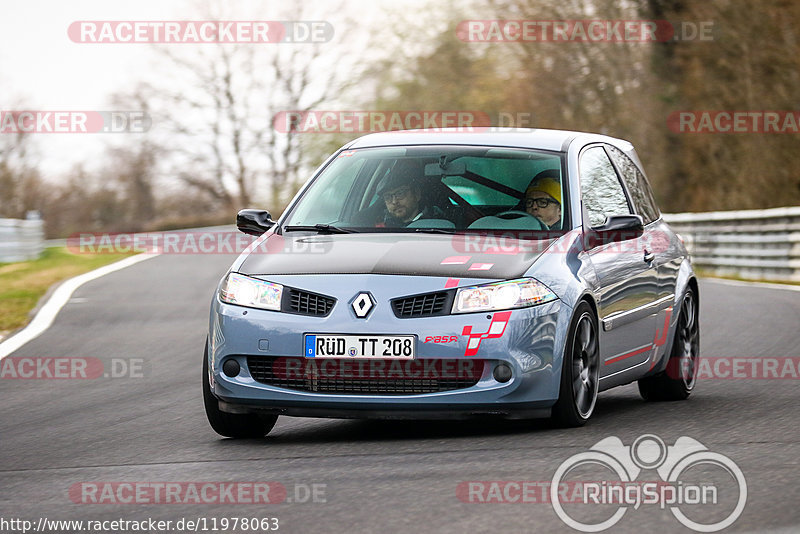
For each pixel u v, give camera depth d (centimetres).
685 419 2022
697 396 2414
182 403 2438
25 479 1645
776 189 9894
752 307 4328
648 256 2284
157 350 3425
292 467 1636
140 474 1647
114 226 17475
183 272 6825
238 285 1916
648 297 2262
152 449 1888
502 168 2114
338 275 1859
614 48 10994
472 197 2064
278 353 1839
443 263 1869
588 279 1969
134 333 3869
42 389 2738
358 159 2211
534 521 1249
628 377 2195
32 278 6494
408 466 1593
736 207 9994
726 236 6788
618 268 2117
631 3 10938
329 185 2180
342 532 1228
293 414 1852
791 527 1196
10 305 4869
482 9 12106
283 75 16238
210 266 7406
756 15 9850
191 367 3053
